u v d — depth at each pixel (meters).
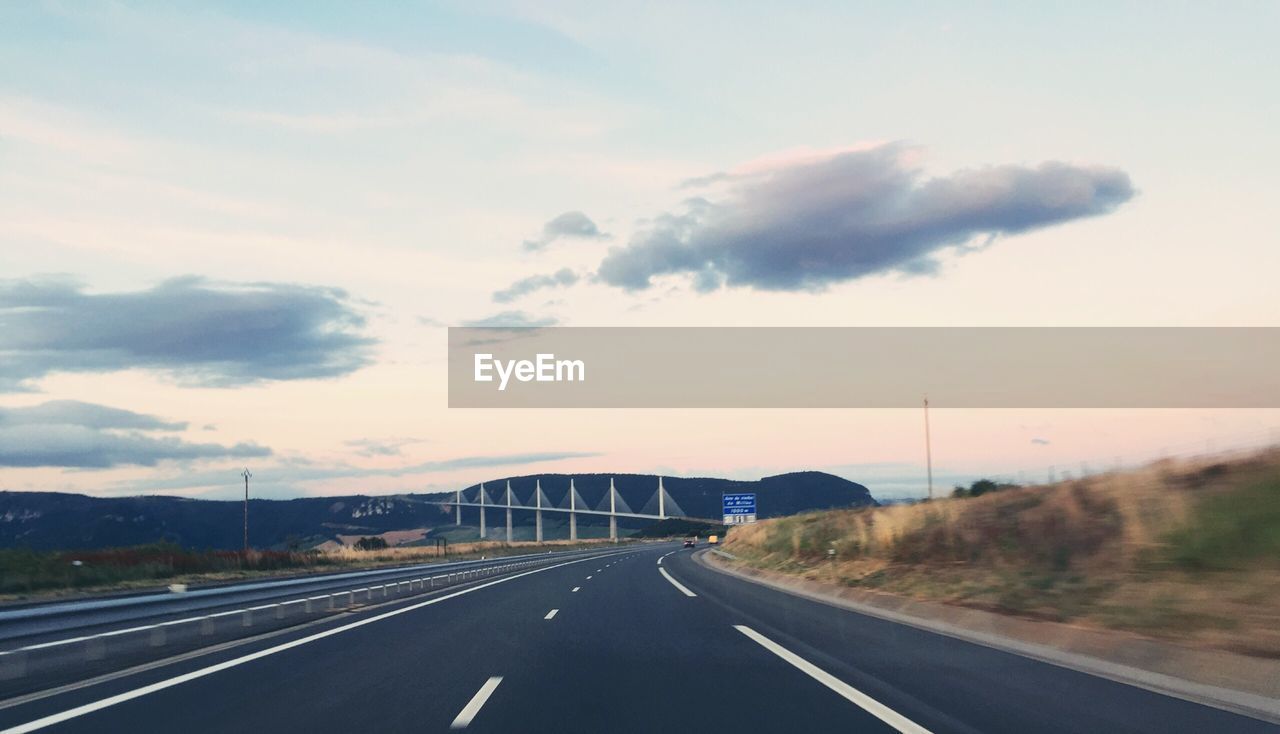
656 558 77.75
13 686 12.02
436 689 11.23
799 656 14.06
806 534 49.69
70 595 34.66
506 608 24.69
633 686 11.35
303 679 12.11
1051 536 24.02
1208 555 16.81
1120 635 14.03
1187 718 9.12
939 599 22.31
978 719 9.14
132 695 10.91
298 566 60.06
